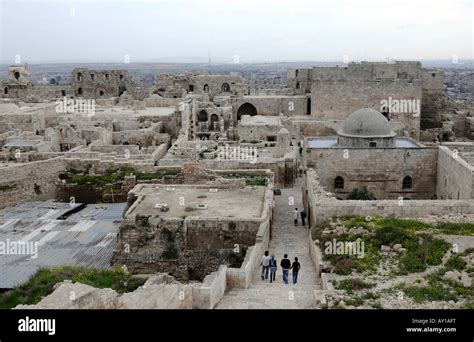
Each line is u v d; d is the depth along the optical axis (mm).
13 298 23594
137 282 24703
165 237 36281
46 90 120438
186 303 22500
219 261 36031
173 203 40219
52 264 35188
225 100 93625
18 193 52156
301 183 56719
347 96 81188
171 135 79188
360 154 50875
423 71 89000
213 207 39125
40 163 54531
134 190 43875
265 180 48250
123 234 36594
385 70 86438
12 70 118750
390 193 51719
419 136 79812
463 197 41844
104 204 51281
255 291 26391
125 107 92750
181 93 106688
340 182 51594
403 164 51188
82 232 41969
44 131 71625
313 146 54219
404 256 27516
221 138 73438
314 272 30500
